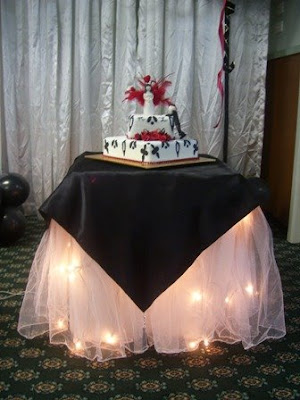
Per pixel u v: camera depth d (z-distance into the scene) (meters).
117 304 1.66
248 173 3.49
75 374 1.57
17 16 3.08
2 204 2.80
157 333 1.67
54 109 3.17
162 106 2.95
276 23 3.33
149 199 1.56
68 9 3.04
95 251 1.55
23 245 2.89
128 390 1.48
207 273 1.67
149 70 3.14
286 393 1.47
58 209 1.57
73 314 1.67
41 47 3.10
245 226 1.71
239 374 1.58
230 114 3.32
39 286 1.77
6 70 3.16
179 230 1.57
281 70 3.26
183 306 1.68
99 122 3.32
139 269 1.59
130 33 3.08
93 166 1.77
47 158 3.26
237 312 1.75
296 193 2.92
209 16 3.12
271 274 1.83
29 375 1.55
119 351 1.67
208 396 1.46
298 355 1.70
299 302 2.14
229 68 3.05
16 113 3.26
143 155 1.77
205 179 1.58
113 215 1.56
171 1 3.06
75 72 3.19
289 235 3.01
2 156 3.32
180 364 1.63
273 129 3.46
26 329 1.81
